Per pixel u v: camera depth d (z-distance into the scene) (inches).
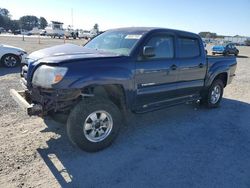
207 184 138.4
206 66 248.2
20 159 154.0
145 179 140.6
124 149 173.5
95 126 165.6
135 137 193.5
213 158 166.9
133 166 152.9
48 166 148.7
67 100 153.6
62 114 165.2
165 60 203.5
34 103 165.3
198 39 239.3
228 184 139.2
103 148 170.9
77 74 152.6
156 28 205.2
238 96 343.3
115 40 201.5
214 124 229.0
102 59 166.7
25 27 5260.8
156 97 203.9
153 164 156.0
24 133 188.7
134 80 181.6
